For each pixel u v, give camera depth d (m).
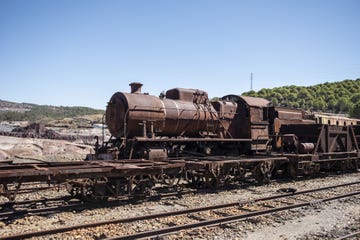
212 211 9.77
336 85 142.62
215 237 7.63
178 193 12.32
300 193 12.67
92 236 7.44
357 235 7.77
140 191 11.25
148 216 8.84
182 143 16.11
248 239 7.64
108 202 10.65
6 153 24.89
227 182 14.16
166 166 11.50
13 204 10.10
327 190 13.51
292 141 17.84
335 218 9.52
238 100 19.14
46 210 9.69
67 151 29.34
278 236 7.88
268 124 19.59
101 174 9.90
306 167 16.94
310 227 8.66
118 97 14.91
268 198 11.54
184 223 8.55
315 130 18.30
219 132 17.53
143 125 14.20
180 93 16.80
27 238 7.21
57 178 9.09
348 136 20.31
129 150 13.95
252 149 18.16
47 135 36.12
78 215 9.32
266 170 15.06
